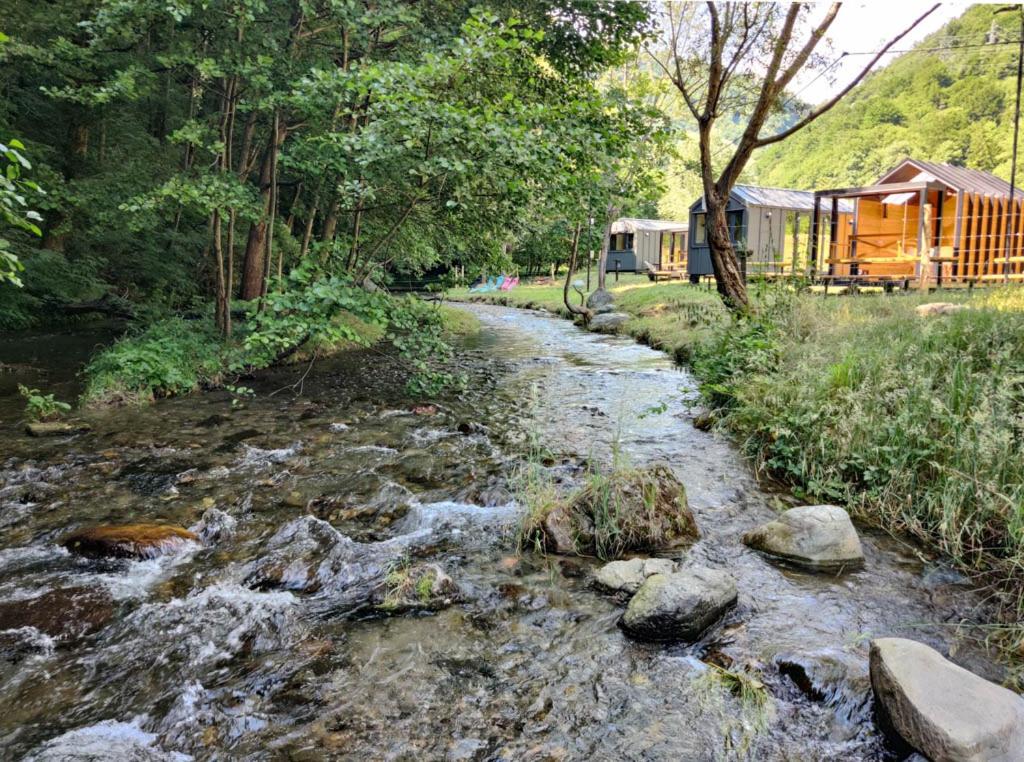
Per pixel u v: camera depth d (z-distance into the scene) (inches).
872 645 119.1
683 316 639.8
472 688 125.2
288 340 364.2
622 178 521.7
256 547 189.0
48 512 215.6
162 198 448.1
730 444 287.1
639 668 130.6
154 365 403.5
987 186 763.4
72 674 130.3
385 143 351.9
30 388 411.2
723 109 482.3
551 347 641.6
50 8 521.0
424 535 197.5
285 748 109.5
